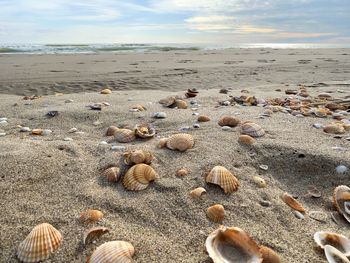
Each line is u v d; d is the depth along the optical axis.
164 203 0.26
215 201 0.26
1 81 0.85
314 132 0.40
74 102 0.57
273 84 0.85
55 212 0.24
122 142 0.37
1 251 0.20
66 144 0.35
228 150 0.34
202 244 0.22
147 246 0.21
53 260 0.20
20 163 0.29
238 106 0.55
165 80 0.91
